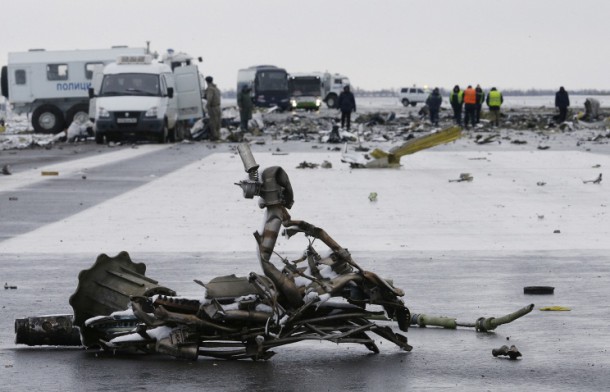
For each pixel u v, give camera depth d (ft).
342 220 128.36
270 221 60.90
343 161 217.77
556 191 163.73
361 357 61.00
